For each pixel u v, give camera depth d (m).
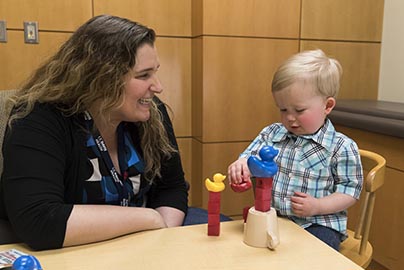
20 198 0.82
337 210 1.01
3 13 2.11
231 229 0.87
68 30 2.22
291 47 2.40
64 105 0.98
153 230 0.86
